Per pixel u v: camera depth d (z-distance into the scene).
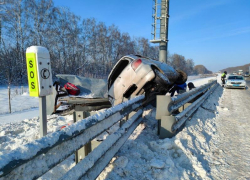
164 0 12.02
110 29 40.75
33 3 27.11
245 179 2.90
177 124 4.13
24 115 7.28
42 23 28.06
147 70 4.91
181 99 4.71
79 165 1.84
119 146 2.86
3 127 5.12
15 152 1.20
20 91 15.20
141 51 51.06
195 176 2.86
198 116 5.91
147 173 2.73
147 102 5.87
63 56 31.19
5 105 9.63
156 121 5.00
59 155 1.62
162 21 12.19
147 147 3.35
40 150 1.36
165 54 12.60
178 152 3.33
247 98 11.98
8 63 22.22
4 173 1.07
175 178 2.66
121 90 5.28
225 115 7.07
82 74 32.16
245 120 6.33
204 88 8.70
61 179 1.60
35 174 1.35
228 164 3.36
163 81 4.98
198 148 3.79
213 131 5.10
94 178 2.03
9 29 25.23
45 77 2.79
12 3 25.02
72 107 6.52
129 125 3.34
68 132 1.70
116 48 41.12
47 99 6.60
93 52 35.81
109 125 2.60
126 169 2.69
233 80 18.88
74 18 32.56
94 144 3.08
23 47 25.64
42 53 2.72
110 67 38.97
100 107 6.56
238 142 4.38
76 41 32.31
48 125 5.15
